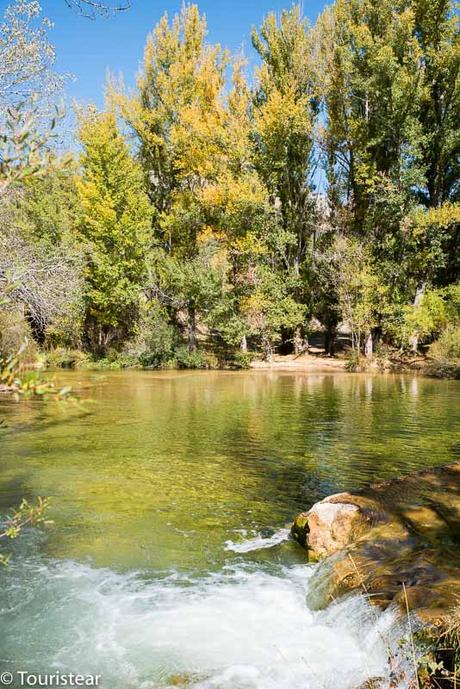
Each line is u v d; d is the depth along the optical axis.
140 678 4.03
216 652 4.37
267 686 3.92
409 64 27.28
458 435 12.12
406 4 28.05
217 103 30.94
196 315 33.84
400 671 3.78
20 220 21.91
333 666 4.14
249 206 29.17
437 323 27.86
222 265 30.66
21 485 8.47
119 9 4.38
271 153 29.91
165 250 34.06
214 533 6.77
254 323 30.06
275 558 6.14
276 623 4.82
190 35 32.88
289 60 30.62
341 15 29.00
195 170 31.09
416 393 19.33
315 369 29.36
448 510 6.54
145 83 33.44
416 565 5.15
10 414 14.71
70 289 16.91
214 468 9.48
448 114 28.64
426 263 28.77
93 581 5.55
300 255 32.50
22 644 4.46
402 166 27.59
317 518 6.34
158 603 5.14
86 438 11.79
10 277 3.03
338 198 31.52
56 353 29.55
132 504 7.71
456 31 27.67
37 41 9.77
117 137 31.00
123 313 32.06
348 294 29.06
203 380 24.03
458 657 3.57
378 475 9.05
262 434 12.27
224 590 5.40
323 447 11.00
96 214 30.34
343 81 28.73
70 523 7.02
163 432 12.45
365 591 4.78
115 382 22.91
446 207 27.12
